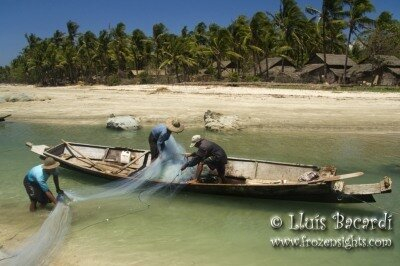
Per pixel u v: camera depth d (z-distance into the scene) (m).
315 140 16.92
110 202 9.91
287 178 10.45
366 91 32.81
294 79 43.69
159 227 8.54
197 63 54.94
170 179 10.70
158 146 11.08
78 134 18.95
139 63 65.25
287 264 7.00
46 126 21.28
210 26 58.47
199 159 10.22
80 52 68.31
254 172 10.85
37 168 8.90
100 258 7.21
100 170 11.46
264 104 26.03
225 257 7.25
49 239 7.77
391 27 44.62
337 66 46.00
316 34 47.78
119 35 63.47
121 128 19.70
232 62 55.22
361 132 18.36
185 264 7.00
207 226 8.58
